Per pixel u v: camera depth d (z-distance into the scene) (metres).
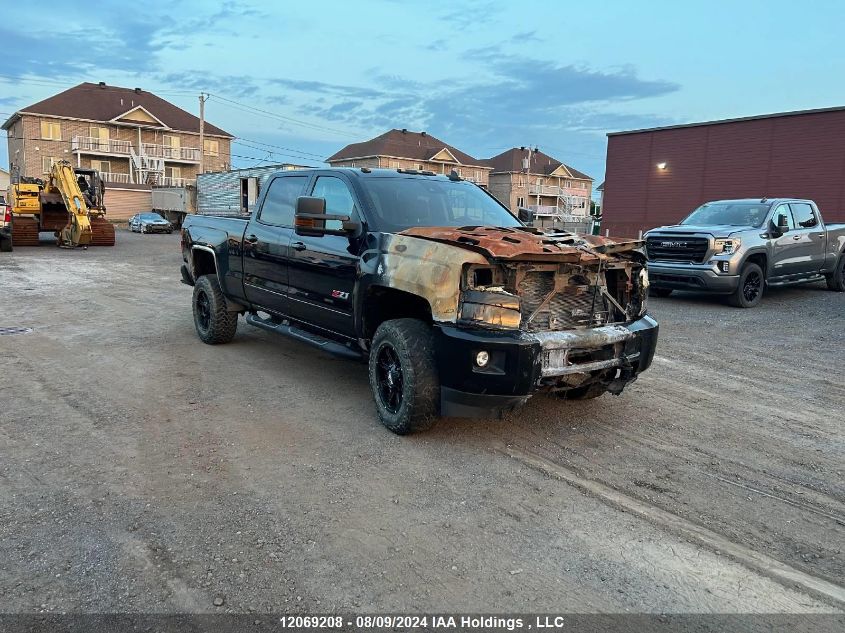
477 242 3.97
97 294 11.30
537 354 3.88
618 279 4.54
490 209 5.64
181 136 62.66
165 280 13.62
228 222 6.80
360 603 2.58
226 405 5.05
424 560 2.90
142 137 60.38
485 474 3.83
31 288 11.99
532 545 3.04
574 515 3.34
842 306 11.21
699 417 5.02
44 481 3.62
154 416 4.77
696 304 11.30
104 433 4.39
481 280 3.99
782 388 5.92
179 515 3.26
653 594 2.68
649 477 3.84
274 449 4.16
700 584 2.76
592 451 4.24
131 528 3.12
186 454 4.05
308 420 4.73
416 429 4.32
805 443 4.50
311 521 3.23
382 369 4.55
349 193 5.12
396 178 5.40
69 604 2.54
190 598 2.59
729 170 29.83
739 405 5.37
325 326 5.31
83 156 57.88
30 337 7.52
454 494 3.56
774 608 2.60
